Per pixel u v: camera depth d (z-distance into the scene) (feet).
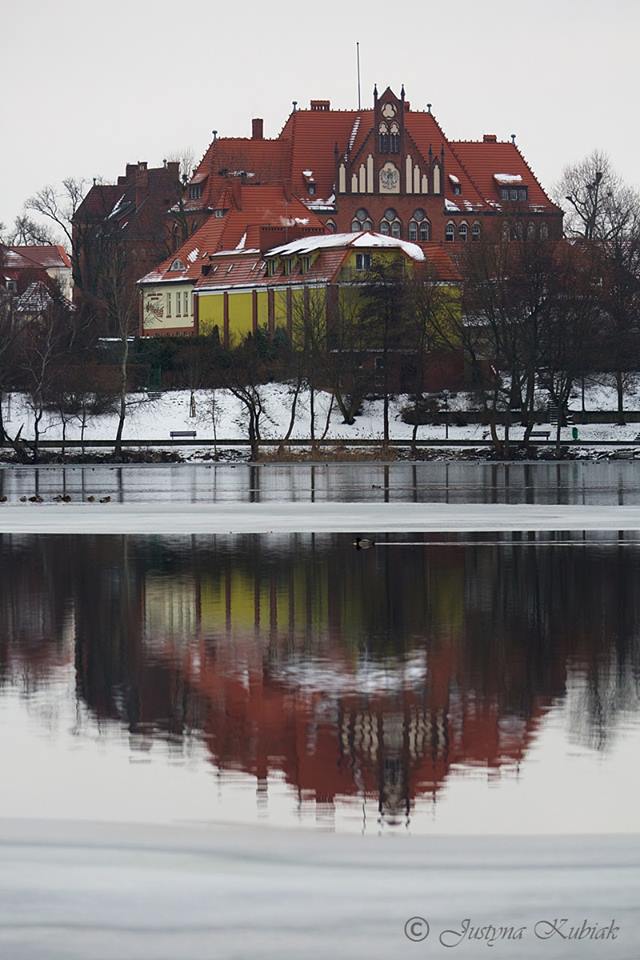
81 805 166.91
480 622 273.54
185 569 348.79
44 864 150.51
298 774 177.47
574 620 274.98
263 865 150.10
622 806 165.48
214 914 140.26
